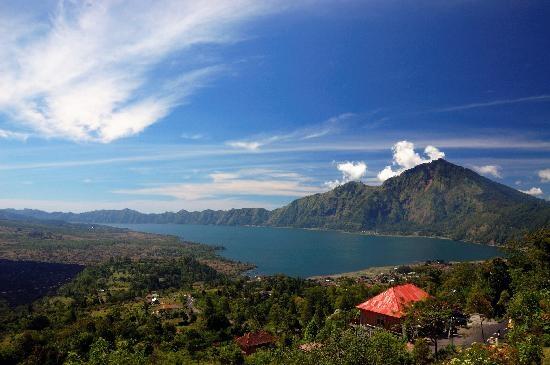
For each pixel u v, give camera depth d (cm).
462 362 4003
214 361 10219
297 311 14612
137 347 10594
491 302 8475
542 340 4706
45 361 10544
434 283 13112
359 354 4025
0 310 19812
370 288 15325
